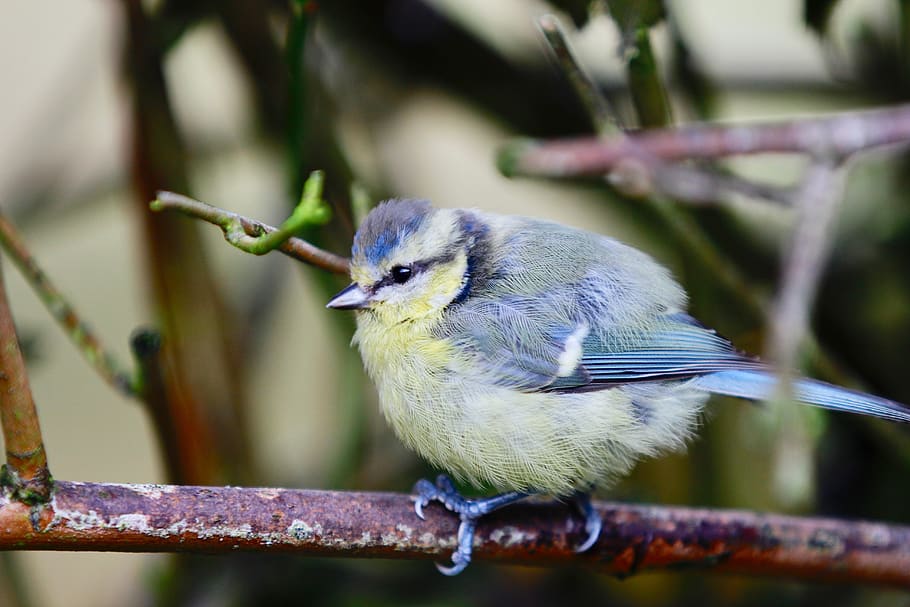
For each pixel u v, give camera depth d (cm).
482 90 264
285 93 262
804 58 265
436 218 260
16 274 267
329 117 262
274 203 264
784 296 254
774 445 259
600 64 265
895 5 262
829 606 262
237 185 268
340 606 262
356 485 262
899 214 263
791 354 254
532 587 262
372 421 264
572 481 259
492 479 259
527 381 259
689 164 260
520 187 267
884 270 263
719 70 265
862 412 258
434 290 259
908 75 262
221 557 262
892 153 262
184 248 261
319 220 252
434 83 264
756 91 265
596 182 263
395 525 255
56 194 266
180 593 262
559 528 257
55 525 253
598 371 259
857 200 263
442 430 259
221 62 267
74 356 267
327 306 260
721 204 261
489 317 259
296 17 258
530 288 259
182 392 261
